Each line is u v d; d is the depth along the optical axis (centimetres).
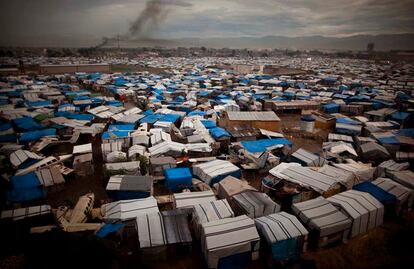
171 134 3819
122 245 1694
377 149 2975
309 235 1675
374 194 1997
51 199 2180
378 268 1536
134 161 2552
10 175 2398
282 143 3164
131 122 3984
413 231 1777
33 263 1371
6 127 3509
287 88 7888
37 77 8881
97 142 3459
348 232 1739
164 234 1573
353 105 5353
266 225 1606
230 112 3997
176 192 2294
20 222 1670
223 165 2531
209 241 1479
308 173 2311
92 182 2470
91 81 7981
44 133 3312
